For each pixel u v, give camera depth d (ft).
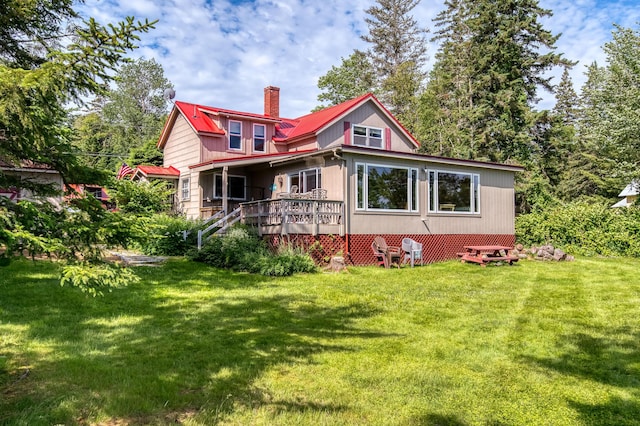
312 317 22.66
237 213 52.01
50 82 10.62
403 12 129.80
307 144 65.67
